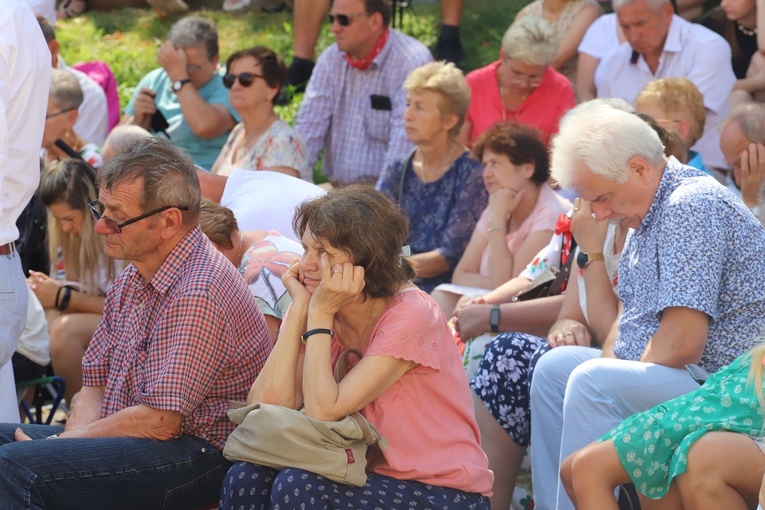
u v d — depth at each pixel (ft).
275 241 51.37
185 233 43.09
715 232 44.09
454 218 68.18
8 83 45.83
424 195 69.77
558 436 49.01
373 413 39.83
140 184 41.47
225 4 122.21
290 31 114.01
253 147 75.10
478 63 100.22
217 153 86.99
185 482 42.37
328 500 37.86
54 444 40.68
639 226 46.60
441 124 68.44
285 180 59.77
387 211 40.40
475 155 64.44
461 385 40.91
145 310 43.14
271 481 39.40
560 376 49.21
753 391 40.55
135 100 88.99
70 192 65.98
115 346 44.55
